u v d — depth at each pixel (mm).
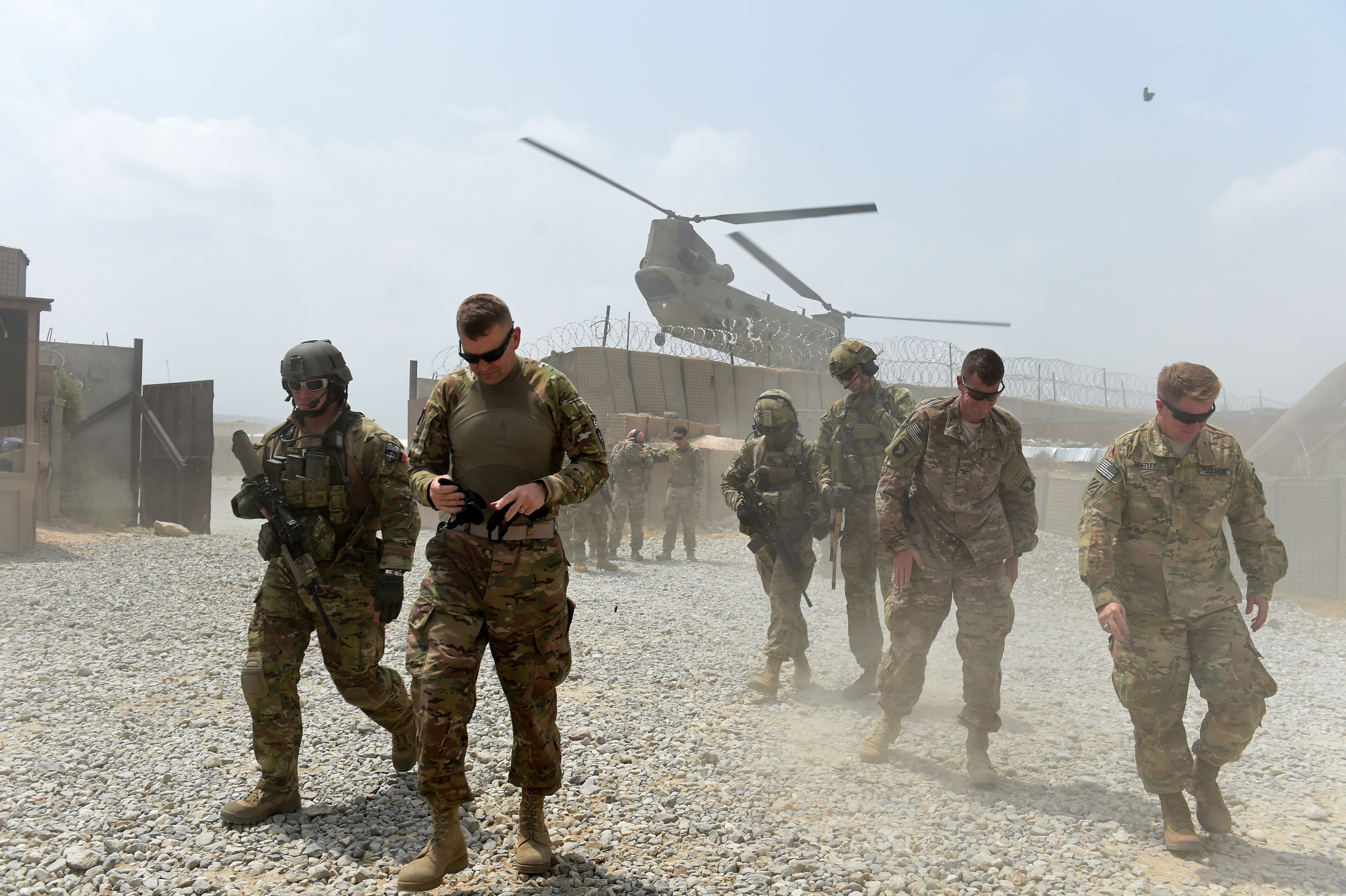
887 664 3873
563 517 11828
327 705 4527
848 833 3084
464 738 2584
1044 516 11250
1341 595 8625
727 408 20688
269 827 3039
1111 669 5855
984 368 3584
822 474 5059
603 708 4598
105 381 15742
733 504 5227
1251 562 3172
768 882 2689
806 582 5102
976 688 3607
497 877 2691
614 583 9750
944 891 2674
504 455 2695
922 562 3754
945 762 3875
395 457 3160
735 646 6344
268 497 3137
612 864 2799
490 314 2566
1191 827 3020
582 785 3484
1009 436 3750
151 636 6145
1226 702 2994
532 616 2658
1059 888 2695
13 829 2943
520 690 2699
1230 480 3078
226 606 7379
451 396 2781
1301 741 4320
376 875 2697
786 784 3561
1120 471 3176
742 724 4398
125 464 15828
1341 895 2688
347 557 3195
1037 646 6691
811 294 14578
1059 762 3902
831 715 4637
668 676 5336
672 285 18844
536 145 13969
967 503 3715
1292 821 3291
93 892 2572
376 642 3246
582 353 18672
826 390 22719
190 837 2943
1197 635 3092
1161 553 3104
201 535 14531
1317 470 11438
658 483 16422
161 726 4133
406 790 3389
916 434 3756
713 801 3350
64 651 5641
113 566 9781
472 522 2578
